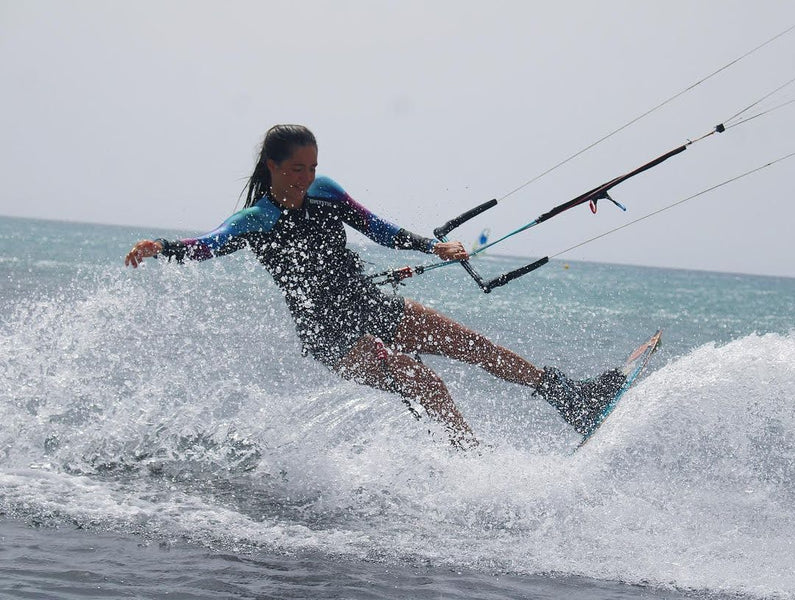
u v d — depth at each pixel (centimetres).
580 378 3142
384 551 1210
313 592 1052
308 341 1520
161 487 1431
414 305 1548
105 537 1191
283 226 1449
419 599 1048
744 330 8000
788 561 1214
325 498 1420
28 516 1247
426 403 1527
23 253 13738
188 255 1364
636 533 1307
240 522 1293
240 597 1023
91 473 1478
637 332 6159
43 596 986
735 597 1095
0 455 1520
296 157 1405
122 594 1009
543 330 5369
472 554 1213
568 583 1120
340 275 1493
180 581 1059
